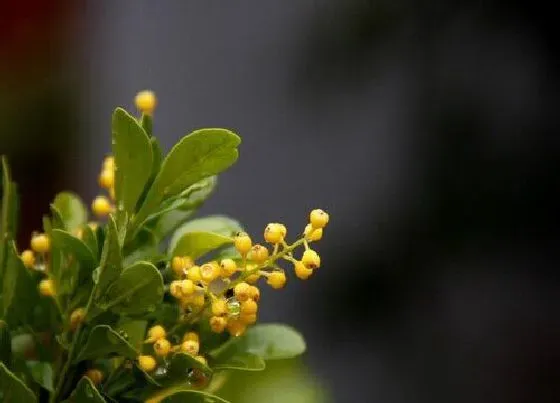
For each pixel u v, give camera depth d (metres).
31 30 1.16
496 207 1.18
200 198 0.47
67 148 1.14
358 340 1.17
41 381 0.46
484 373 1.18
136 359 0.45
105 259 0.44
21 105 1.13
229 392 0.50
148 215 0.45
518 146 1.18
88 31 1.18
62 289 0.46
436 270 1.18
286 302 1.15
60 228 0.46
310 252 0.44
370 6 1.18
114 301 0.44
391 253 1.18
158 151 0.45
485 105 1.18
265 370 0.50
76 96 1.16
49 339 0.47
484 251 1.18
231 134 0.44
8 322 0.46
